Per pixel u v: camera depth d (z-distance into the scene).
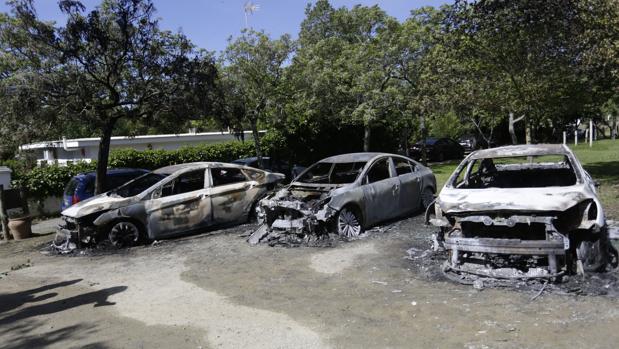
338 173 9.89
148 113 11.48
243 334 4.62
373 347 4.14
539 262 5.60
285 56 15.70
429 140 27.28
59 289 6.73
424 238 7.98
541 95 12.18
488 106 13.23
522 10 10.88
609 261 5.63
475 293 5.21
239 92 15.07
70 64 10.27
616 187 11.79
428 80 14.28
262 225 8.82
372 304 5.17
